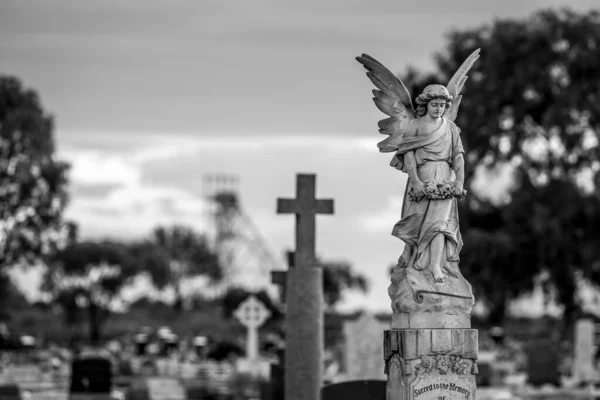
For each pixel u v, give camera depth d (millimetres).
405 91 23656
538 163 83750
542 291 84500
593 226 80750
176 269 185250
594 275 82438
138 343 105250
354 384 29859
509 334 101312
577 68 82188
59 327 150250
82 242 149875
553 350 53844
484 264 81500
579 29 82438
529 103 82750
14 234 97062
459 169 23422
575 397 48719
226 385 60344
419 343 23016
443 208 23234
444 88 23438
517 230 81625
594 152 82312
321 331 34844
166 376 72000
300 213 35031
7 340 93188
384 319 107000
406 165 23469
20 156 97000
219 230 176750
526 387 53375
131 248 162625
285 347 34969
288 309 34781
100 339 145625
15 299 160625
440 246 23188
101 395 48531
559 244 80062
